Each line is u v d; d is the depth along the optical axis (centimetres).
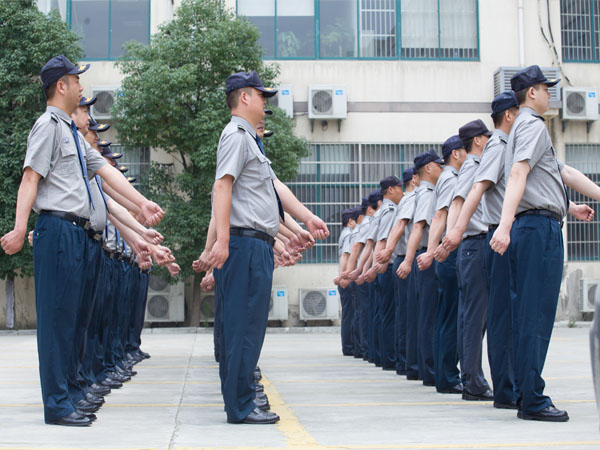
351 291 991
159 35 1560
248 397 423
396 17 1731
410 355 689
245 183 421
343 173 1708
